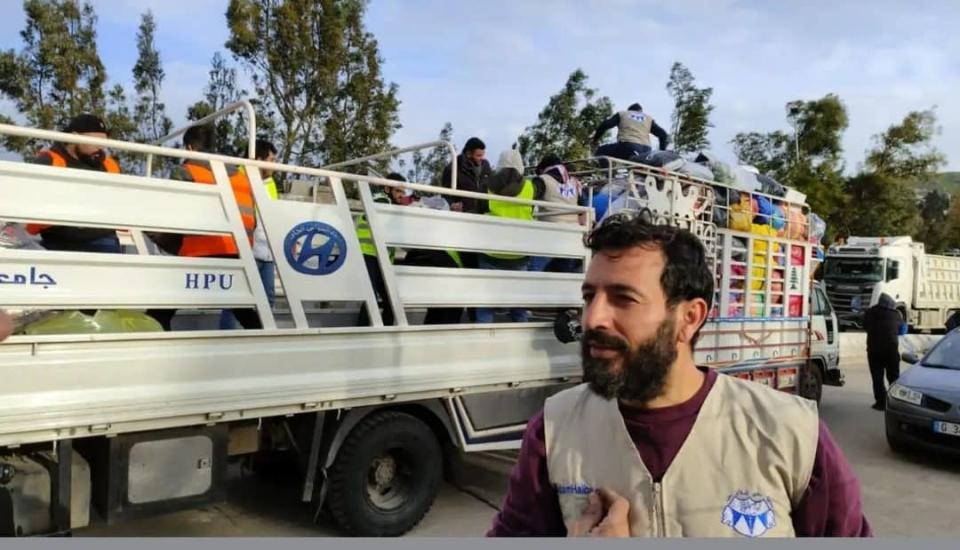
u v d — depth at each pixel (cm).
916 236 4169
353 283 438
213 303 381
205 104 1628
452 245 488
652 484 150
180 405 361
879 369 1005
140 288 355
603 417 159
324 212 428
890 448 791
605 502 153
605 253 153
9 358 314
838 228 3111
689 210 682
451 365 478
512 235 523
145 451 361
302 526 490
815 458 148
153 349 354
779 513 145
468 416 499
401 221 462
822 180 2827
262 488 569
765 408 151
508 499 173
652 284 149
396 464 474
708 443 150
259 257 472
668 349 149
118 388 343
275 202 408
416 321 618
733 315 754
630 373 148
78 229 385
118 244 414
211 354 373
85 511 355
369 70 1772
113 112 1666
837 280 2288
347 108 1766
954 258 2584
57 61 1584
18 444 316
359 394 432
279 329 402
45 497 339
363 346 435
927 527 550
